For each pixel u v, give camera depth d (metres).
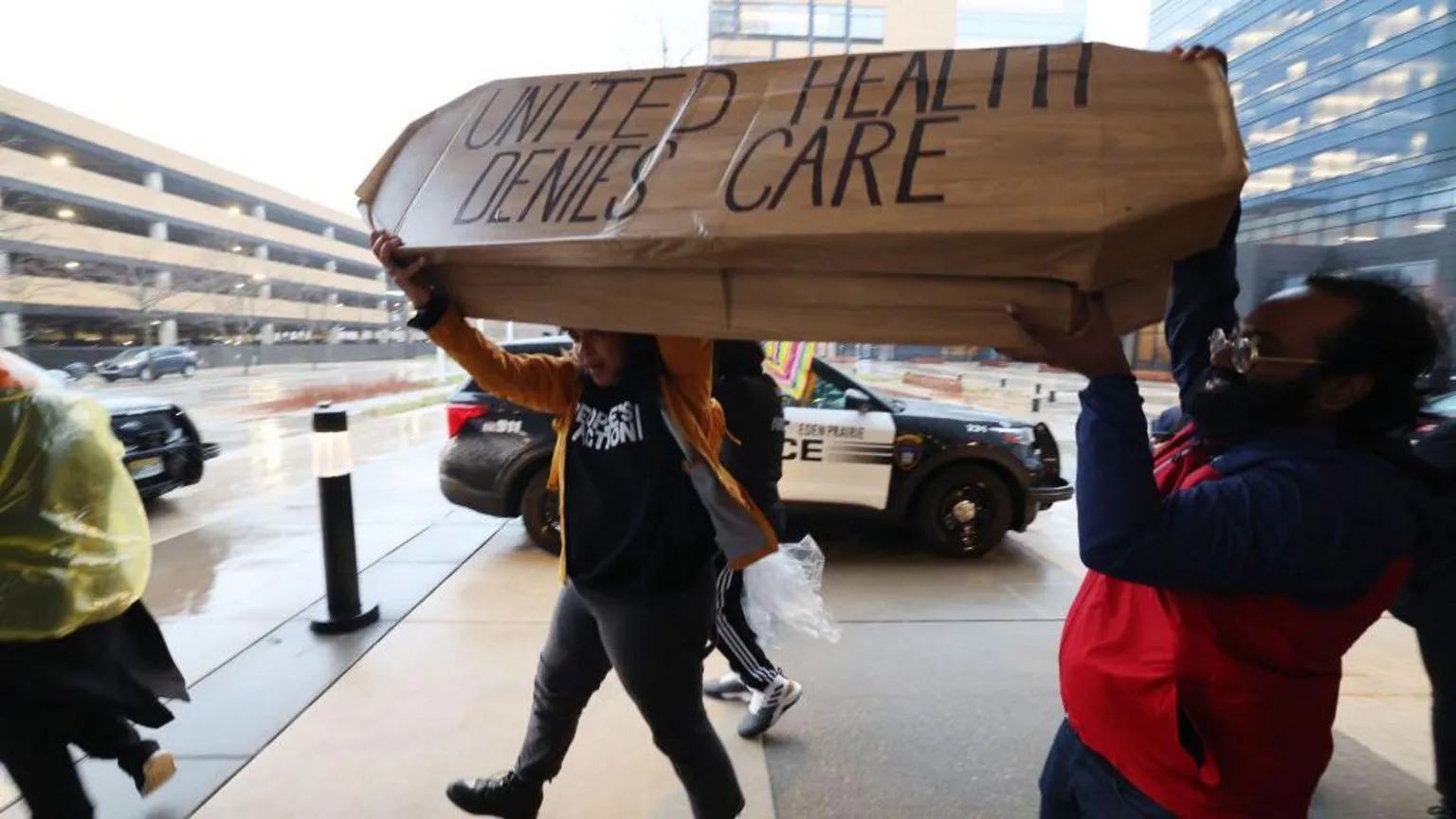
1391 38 24.94
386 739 2.70
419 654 3.39
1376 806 2.40
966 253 0.98
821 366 5.33
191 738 2.69
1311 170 28.34
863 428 5.00
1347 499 0.97
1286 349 1.05
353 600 3.70
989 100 1.07
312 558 4.97
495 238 1.31
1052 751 1.38
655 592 1.74
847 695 3.09
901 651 3.53
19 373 1.97
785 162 1.12
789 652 3.51
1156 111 0.99
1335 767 2.61
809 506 5.06
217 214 55.91
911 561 5.01
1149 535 0.98
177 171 52.72
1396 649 3.61
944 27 39.06
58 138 42.50
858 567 4.88
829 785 2.48
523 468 4.90
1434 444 1.97
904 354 43.75
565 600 1.96
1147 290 1.13
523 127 1.45
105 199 44.81
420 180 1.52
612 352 1.71
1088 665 1.21
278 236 64.19
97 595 1.99
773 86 1.24
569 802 2.36
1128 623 1.17
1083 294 0.95
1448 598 1.95
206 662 3.31
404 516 6.02
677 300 1.19
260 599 4.15
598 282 1.24
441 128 1.58
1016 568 4.88
